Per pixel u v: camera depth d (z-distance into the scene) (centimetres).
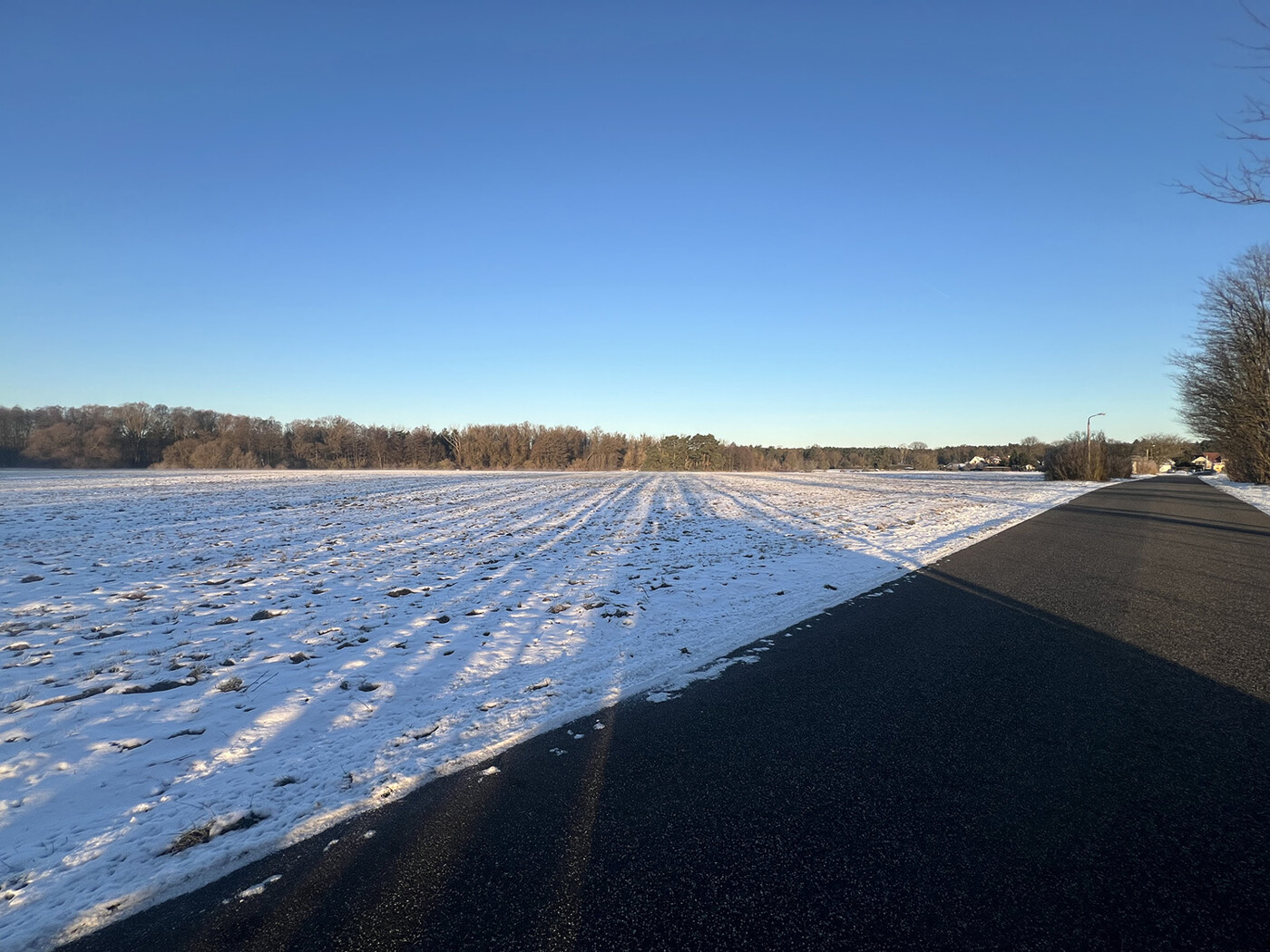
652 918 247
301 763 389
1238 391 3653
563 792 346
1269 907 248
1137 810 318
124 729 446
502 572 1038
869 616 724
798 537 1457
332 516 1941
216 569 1066
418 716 459
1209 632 652
